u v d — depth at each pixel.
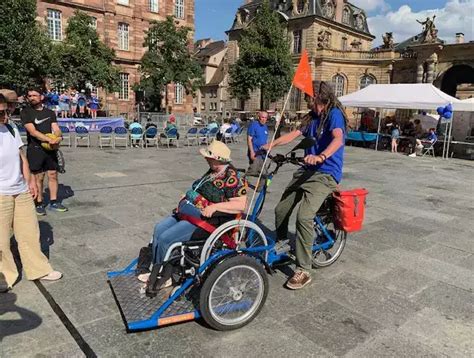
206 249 3.32
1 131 3.72
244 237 3.79
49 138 5.89
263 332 3.36
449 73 42.59
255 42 30.50
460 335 3.44
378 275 4.60
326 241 4.63
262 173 3.88
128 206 6.94
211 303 3.25
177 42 31.03
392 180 11.07
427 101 18.11
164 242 3.48
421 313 3.78
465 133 19.31
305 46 48.06
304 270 4.12
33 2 22.62
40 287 3.94
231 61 57.19
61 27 33.94
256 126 7.75
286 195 4.31
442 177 12.08
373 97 20.05
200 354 3.03
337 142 3.81
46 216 6.19
